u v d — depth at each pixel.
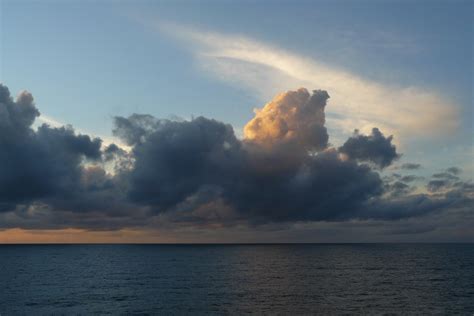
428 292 70.56
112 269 119.12
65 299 63.81
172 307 57.09
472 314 52.84
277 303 59.69
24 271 112.69
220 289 74.31
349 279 90.75
